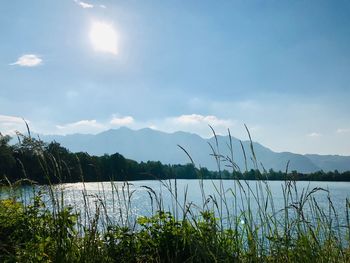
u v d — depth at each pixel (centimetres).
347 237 459
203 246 481
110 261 502
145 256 540
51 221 533
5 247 520
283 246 462
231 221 498
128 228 536
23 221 551
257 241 471
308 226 439
